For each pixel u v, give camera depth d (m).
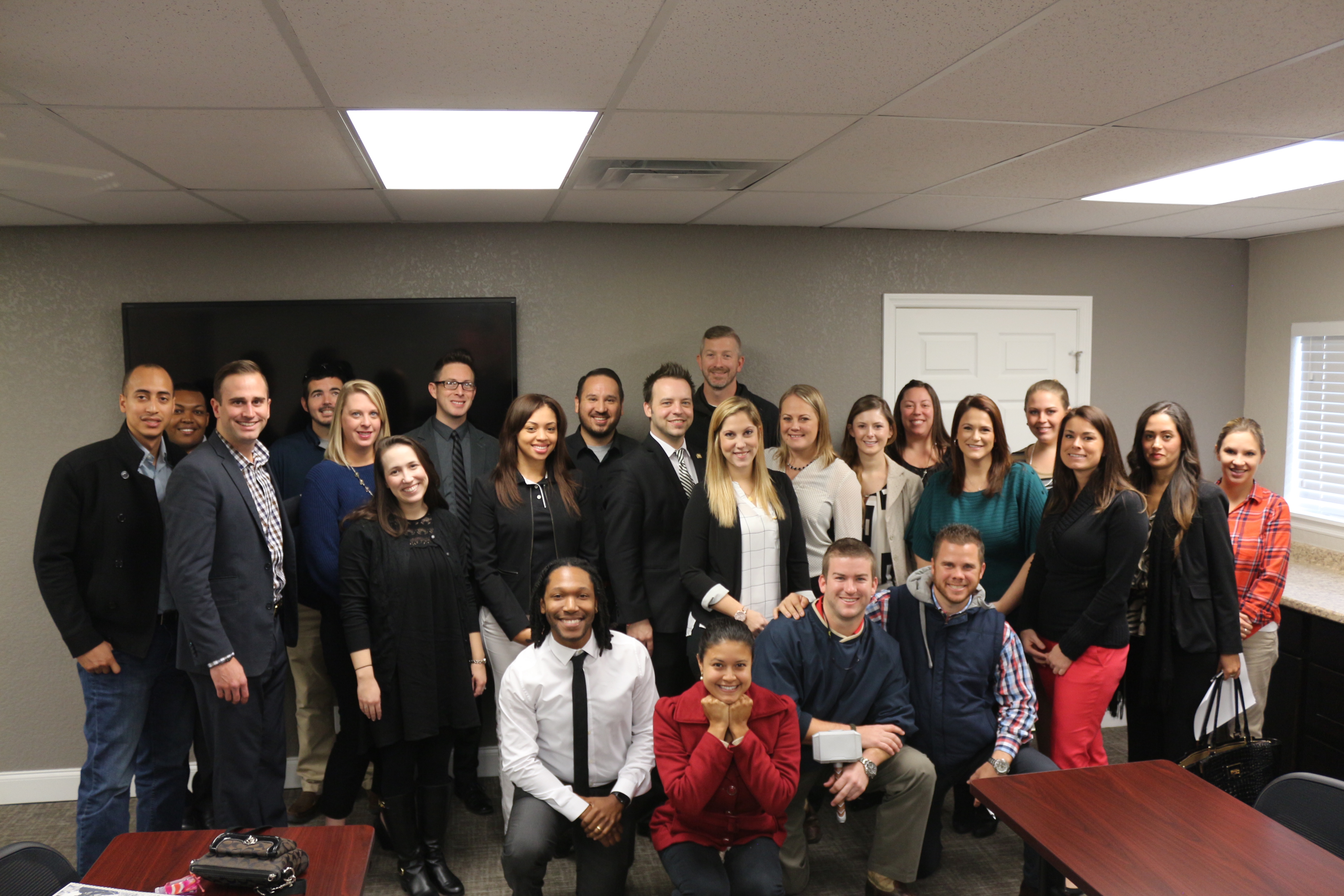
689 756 2.25
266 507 2.54
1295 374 4.12
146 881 1.64
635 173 2.69
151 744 2.78
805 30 1.56
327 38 1.54
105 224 3.32
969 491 3.13
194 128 2.07
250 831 1.74
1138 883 1.61
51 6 1.38
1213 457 4.38
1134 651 2.91
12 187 2.66
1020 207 3.38
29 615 3.38
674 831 2.27
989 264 4.03
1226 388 4.36
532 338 3.65
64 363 3.36
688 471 3.03
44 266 3.32
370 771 3.49
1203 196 3.18
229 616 2.38
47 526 2.56
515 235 3.61
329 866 1.70
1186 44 1.65
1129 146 2.43
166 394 2.69
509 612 2.84
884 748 2.46
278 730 2.56
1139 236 4.17
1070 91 1.94
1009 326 4.08
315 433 3.45
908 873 2.54
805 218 3.58
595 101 1.96
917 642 2.65
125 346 3.34
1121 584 2.64
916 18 1.51
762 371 3.85
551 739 2.35
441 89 1.84
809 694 2.60
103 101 1.86
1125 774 2.08
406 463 2.61
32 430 3.35
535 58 1.67
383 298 3.53
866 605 2.65
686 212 3.42
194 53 1.60
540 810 2.28
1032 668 2.91
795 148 2.41
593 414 3.29
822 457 3.15
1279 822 1.94
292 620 2.63
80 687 3.43
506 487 2.90
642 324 3.72
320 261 3.49
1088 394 4.20
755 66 1.75
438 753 2.71
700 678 2.61
